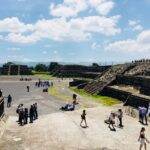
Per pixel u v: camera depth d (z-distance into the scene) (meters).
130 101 63.66
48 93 91.88
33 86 120.00
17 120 48.88
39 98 79.38
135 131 42.28
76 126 44.53
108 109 59.19
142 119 47.47
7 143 36.28
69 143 36.41
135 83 77.94
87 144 36.06
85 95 87.00
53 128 43.31
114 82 87.75
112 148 34.66
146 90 64.94
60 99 76.62
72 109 59.19
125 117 51.47
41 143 36.38
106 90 85.25
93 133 40.88
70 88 110.56
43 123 46.47
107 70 113.38
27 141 37.16
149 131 42.31
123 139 38.28
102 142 36.91
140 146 33.12
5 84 130.50
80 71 185.88
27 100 75.50
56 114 53.97
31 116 47.25
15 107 63.62
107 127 44.28
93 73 139.00
